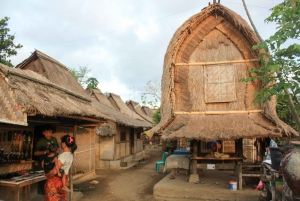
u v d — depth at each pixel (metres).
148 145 34.50
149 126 23.89
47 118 6.85
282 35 4.57
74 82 15.30
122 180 11.28
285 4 4.95
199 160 9.31
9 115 4.98
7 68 5.65
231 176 9.73
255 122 7.89
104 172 13.41
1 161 5.83
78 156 10.59
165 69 9.05
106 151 14.90
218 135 7.28
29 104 5.04
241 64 8.66
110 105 22.03
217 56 8.85
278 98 4.96
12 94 5.11
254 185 8.09
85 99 9.47
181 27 8.93
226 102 8.53
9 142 6.10
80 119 7.79
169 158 9.57
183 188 7.75
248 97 8.43
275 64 4.62
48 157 4.98
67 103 6.97
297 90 4.60
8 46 18.66
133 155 19.42
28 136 6.80
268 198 5.88
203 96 8.68
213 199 7.43
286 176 3.77
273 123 7.73
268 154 6.80
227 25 8.88
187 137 7.33
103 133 14.07
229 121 8.09
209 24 8.98
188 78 8.88
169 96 8.69
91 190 9.30
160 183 8.47
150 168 15.18
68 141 5.04
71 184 7.43
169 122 8.36
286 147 4.95
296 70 4.60
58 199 4.81
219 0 8.72
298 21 4.57
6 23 18.66
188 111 8.62
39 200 7.07
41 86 6.61
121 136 16.72
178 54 9.00
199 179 9.09
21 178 5.60
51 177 4.87
